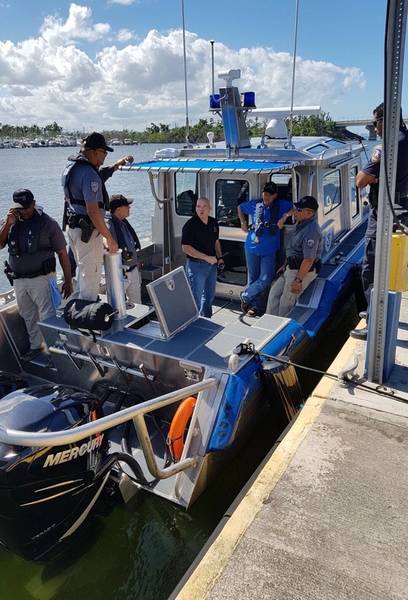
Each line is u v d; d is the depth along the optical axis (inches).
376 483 102.7
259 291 200.5
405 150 152.2
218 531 100.4
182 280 148.6
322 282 194.4
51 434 95.2
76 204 146.0
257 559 87.0
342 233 245.9
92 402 120.5
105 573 112.3
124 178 810.2
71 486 106.6
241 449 142.2
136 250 208.4
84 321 139.2
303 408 128.0
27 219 170.1
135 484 125.4
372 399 129.8
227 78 194.1
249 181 203.3
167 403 112.9
